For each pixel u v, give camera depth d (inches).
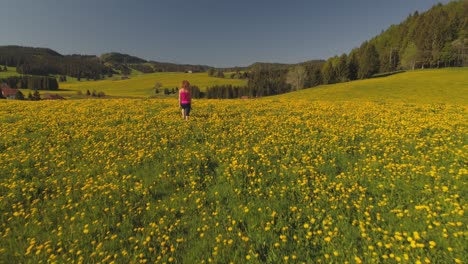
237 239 244.4
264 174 371.6
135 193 326.3
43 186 343.3
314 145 473.7
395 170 361.7
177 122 649.6
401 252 218.7
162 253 230.7
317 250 228.8
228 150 456.1
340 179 349.1
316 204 295.6
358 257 215.5
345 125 625.9
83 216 281.6
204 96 6545.3
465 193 293.1
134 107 906.1
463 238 226.7
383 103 1219.2
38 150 456.4
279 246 233.5
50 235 254.5
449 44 5172.2
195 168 389.4
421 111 870.4
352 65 5280.5
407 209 275.0
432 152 420.5
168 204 303.0
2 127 587.2
